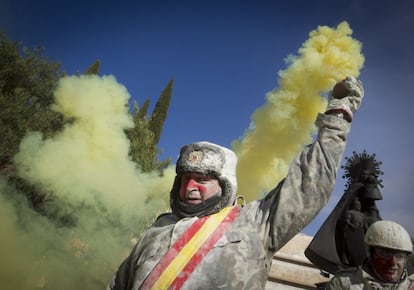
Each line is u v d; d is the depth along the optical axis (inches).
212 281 101.4
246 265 103.0
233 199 121.5
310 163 106.9
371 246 126.7
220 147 123.0
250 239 106.0
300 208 104.6
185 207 118.6
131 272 115.3
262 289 103.6
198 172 118.5
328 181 105.8
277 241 106.7
